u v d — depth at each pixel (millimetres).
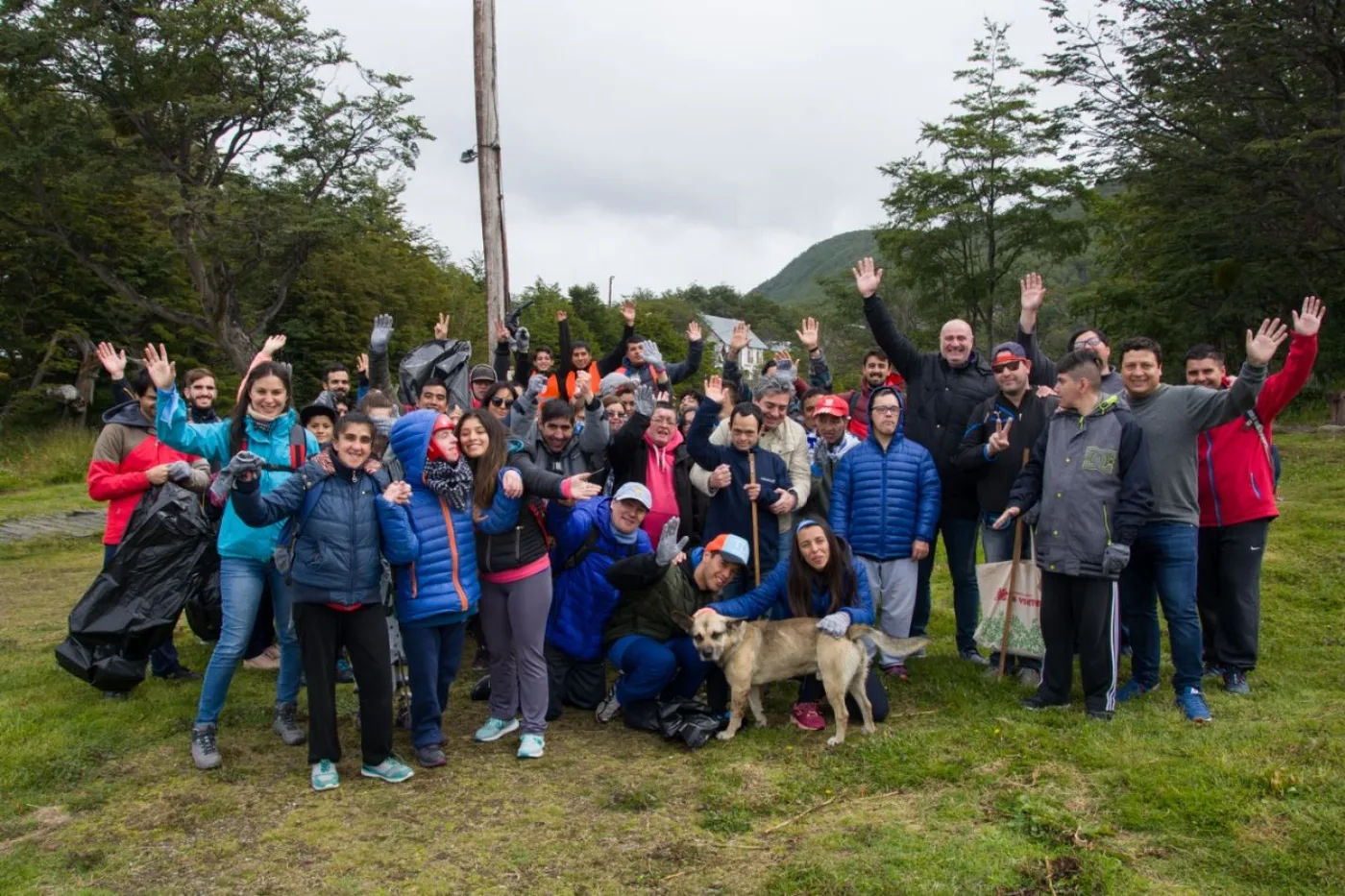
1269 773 3764
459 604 4316
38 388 24828
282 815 3879
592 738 4773
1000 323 29391
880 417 5355
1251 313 20047
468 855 3525
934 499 5340
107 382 27594
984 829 3555
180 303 27703
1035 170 24469
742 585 5383
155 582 5160
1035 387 5586
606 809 3902
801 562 4980
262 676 5781
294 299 30203
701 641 4574
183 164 22875
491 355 9461
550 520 4957
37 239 24469
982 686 5199
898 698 5145
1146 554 4859
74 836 3727
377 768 4219
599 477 5621
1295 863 3170
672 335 56000
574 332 45500
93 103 21531
